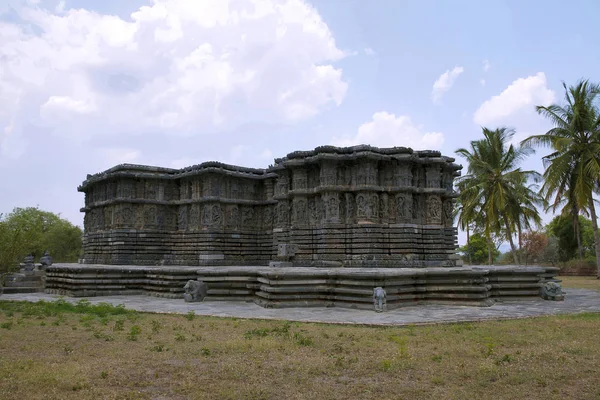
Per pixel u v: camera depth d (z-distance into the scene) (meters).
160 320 18.23
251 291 25.02
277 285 22.47
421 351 12.23
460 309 20.98
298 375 10.14
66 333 15.11
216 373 10.27
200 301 25.03
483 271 22.66
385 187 32.09
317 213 32.59
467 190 49.25
